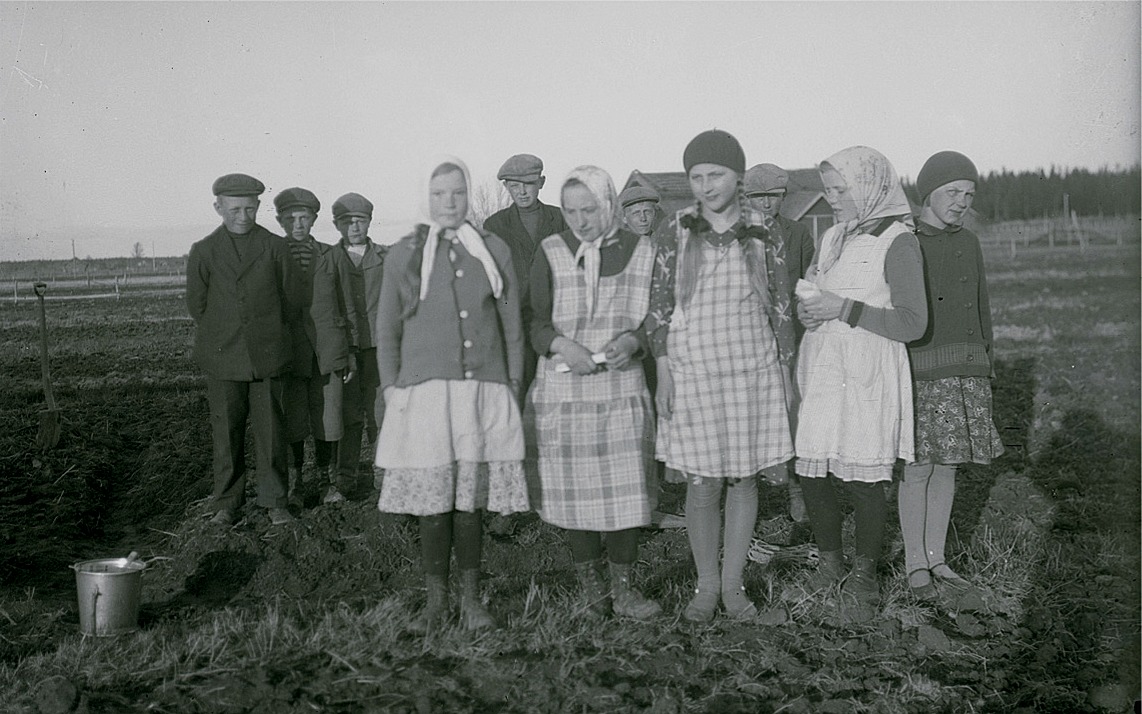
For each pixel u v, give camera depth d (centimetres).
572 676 364
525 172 537
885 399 420
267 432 556
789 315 407
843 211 431
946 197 447
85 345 1060
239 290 544
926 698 366
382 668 368
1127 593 438
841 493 619
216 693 349
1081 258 1302
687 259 395
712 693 356
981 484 655
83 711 339
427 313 375
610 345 388
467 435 374
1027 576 486
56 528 589
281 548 521
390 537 530
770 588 443
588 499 392
